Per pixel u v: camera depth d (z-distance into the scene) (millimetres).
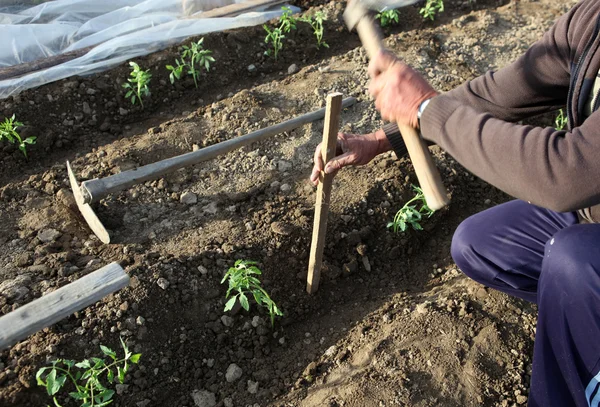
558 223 2291
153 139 3445
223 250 2807
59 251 2816
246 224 2963
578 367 1976
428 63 4082
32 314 1904
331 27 4480
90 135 3621
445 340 2502
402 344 2512
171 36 4090
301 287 2818
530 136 1583
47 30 3973
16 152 3404
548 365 2064
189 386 2492
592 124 1541
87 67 3805
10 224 2943
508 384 2365
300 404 2383
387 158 3314
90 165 3287
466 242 2451
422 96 1724
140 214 3031
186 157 2967
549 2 4875
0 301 2480
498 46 4312
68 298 1968
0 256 2760
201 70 4008
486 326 2549
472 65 4129
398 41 4285
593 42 1772
